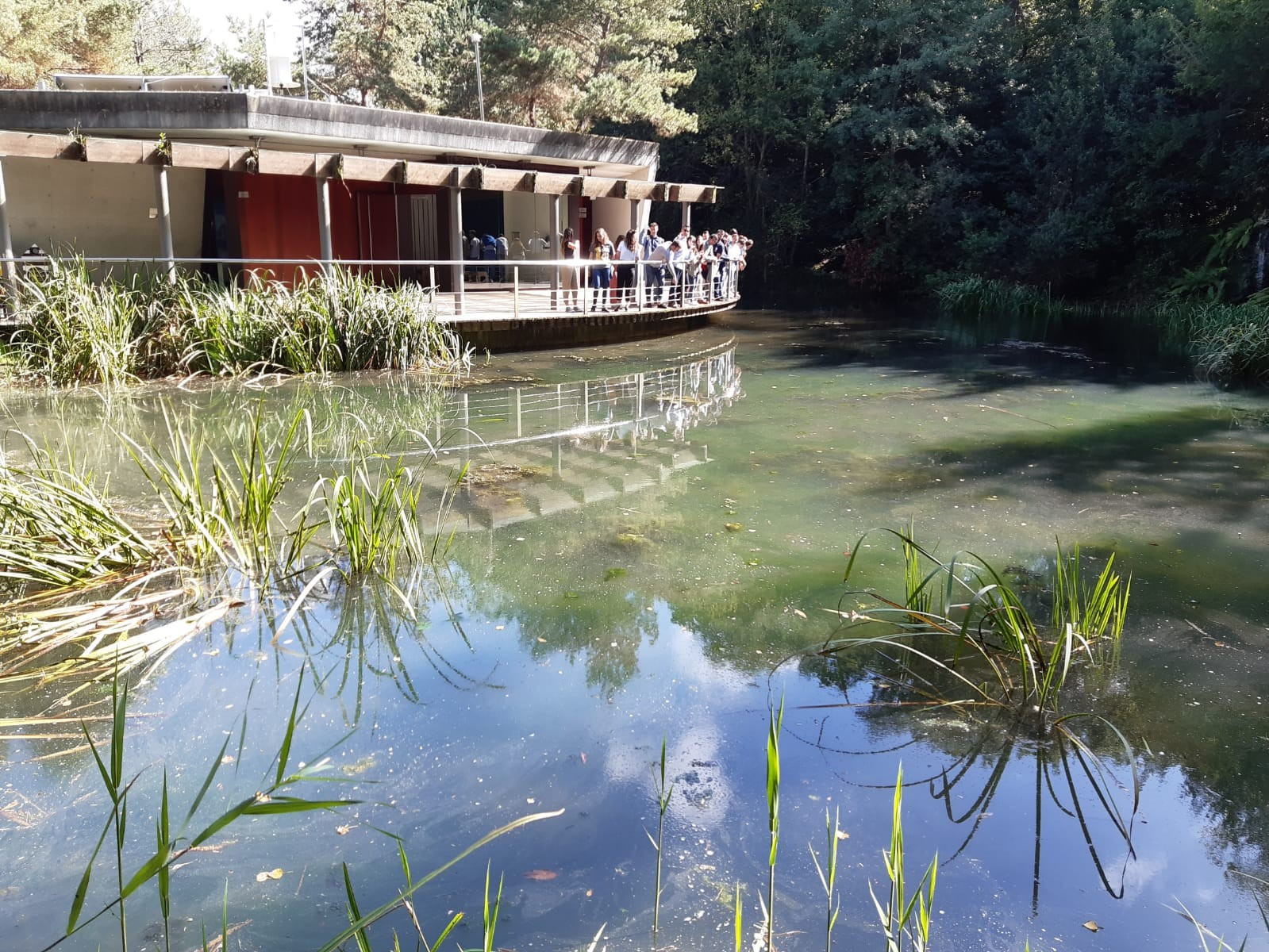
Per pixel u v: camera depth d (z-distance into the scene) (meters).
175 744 3.54
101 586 4.88
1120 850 3.02
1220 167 21.02
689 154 32.84
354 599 4.91
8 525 5.04
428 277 17.41
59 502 5.19
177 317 11.40
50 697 3.86
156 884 2.77
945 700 3.98
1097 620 4.67
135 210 15.10
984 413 10.23
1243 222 20.28
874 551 5.71
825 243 32.44
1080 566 5.48
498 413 9.66
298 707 3.83
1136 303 22.78
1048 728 3.75
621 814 3.16
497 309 14.77
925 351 15.62
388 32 29.77
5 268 11.78
